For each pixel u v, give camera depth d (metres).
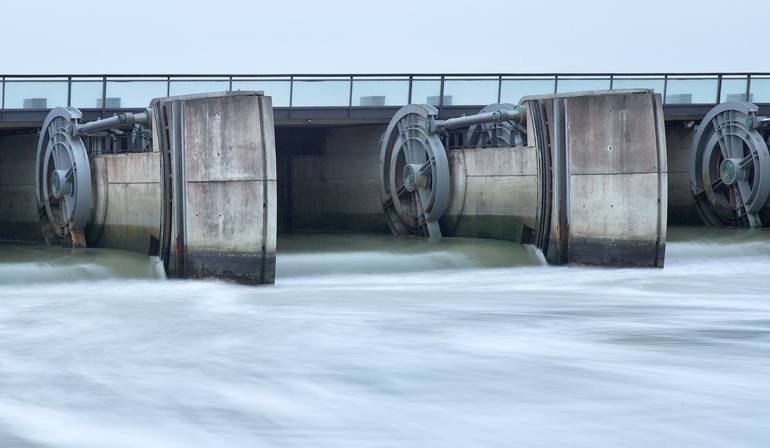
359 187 148.88
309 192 157.00
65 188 118.12
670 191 162.38
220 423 48.91
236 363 62.69
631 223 118.12
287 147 158.75
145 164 111.12
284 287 99.94
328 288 99.06
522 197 127.31
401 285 102.12
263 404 52.53
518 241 127.75
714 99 150.25
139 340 70.31
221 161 103.19
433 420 49.62
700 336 72.56
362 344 68.94
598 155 120.12
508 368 61.28
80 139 118.44
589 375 59.38
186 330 74.25
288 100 131.75
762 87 150.75
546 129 124.50
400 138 136.00
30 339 70.75
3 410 51.28
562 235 123.00
